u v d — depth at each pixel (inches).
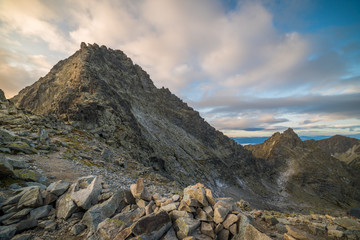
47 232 284.0
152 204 360.5
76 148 1001.5
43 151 731.4
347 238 331.0
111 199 355.6
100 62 6378.0
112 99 3681.1
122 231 263.6
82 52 5915.4
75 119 1989.4
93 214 311.7
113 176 745.0
